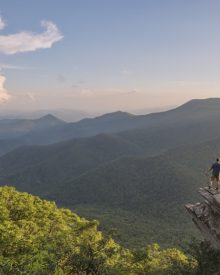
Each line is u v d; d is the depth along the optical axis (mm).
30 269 29375
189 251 28281
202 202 31844
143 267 38656
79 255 31812
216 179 29844
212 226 28438
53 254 31906
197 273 26844
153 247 54125
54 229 49531
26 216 53656
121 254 40750
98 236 42219
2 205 53469
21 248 37625
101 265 31375
